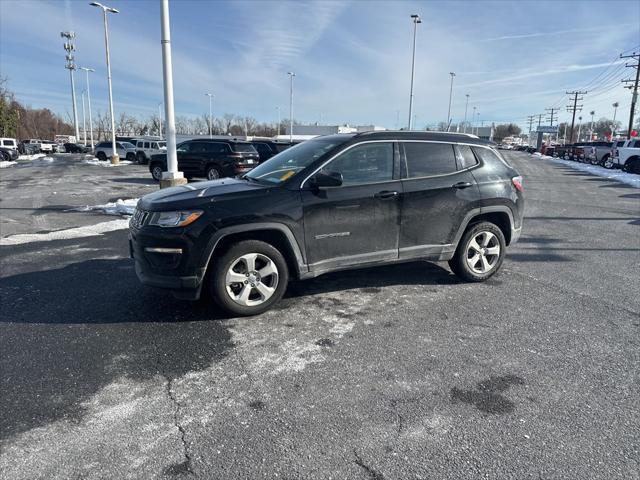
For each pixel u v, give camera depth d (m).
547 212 11.69
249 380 3.28
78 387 3.16
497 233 5.46
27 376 3.29
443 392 3.13
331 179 4.24
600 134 121.06
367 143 4.73
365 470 2.39
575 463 2.45
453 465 2.43
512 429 2.73
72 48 61.69
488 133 106.50
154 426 2.75
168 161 10.96
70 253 6.82
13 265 6.15
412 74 37.09
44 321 4.26
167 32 10.37
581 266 6.34
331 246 4.57
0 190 15.42
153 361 3.54
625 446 2.58
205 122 99.56
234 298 4.28
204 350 3.72
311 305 4.72
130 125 94.44
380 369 3.44
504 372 3.41
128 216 10.17
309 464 2.43
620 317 4.48
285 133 98.25
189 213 4.08
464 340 3.94
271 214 4.22
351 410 2.92
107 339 3.90
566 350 3.77
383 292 5.14
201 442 2.60
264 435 2.67
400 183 4.81
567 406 2.98
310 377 3.32
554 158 51.03
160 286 4.17
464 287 5.34
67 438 2.63
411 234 4.93
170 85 10.64
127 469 2.39
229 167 17.28
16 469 2.38
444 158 5.12
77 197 13.59
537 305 4.78
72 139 90.81
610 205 13.15
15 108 65.50
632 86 47.25
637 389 3.19
